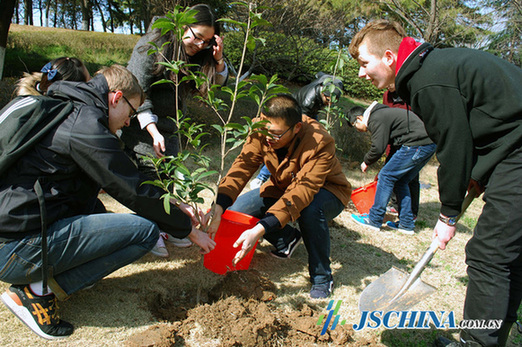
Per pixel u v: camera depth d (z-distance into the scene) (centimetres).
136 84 193
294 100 227
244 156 262
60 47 1605
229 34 1241
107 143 173
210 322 203
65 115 171
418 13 1472
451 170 169
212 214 221
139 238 192
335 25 1162
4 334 177
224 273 244
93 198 208
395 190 394
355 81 1652
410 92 173
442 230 187
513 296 189
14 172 165
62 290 182
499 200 166
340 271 292
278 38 1040
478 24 1276
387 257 331
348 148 673
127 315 206
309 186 233
